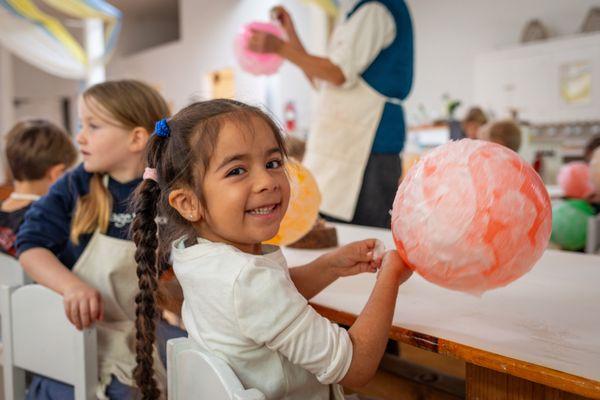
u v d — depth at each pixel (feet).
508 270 2.20
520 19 18.69
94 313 3.35
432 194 2.21
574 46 16.66
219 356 2.45
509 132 10.05
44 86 40.50
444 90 20.90
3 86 27.22
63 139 5.82
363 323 2.42
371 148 6.77
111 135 4.02
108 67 38.01
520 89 18.07
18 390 3.84
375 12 6.43
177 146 2.61
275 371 2.53
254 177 2.50
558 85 17.11
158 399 2.99
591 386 1.93
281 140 2.69
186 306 2.81
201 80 30.60
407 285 3.37
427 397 4.36
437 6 20.84
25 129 5.69
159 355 3.84
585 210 8.08
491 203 2.12
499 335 2.46
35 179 5.68
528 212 2.14
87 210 4.03
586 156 11.54
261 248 2.95
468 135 12.88
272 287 2.33
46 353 3.56
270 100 26.07
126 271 4.03
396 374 4.59
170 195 2.61
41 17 21.11
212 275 2.42
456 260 2.19
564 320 2.67
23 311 3.67
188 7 31.09
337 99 6.77
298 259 4.25
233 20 27.86
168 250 2.86
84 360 3.34
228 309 2.36
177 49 32.24
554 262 3.99
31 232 4.00
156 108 4.28
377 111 6.73
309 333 2.31
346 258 3.10
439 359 7.26
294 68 24.49
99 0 21.65
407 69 6.88
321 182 6.88
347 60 6.45
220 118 2.53
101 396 3.46
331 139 6.84
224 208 2.48
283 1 24.67
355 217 6.95
